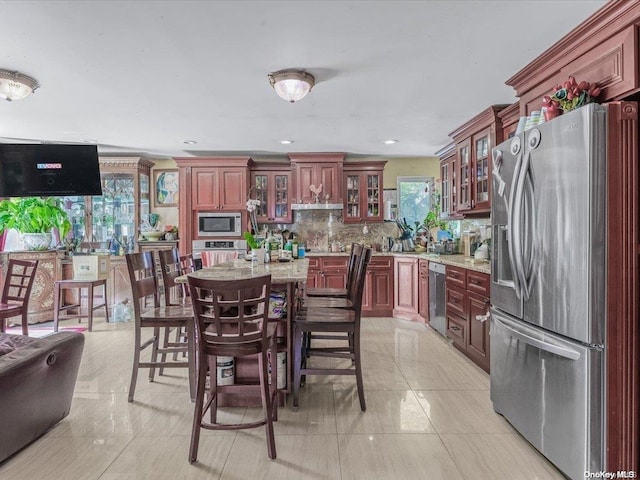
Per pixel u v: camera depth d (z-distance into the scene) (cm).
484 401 255
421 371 310
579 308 163
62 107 330
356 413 239
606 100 182
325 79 272
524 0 180
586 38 192
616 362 159
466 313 342
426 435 213
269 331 224
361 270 245
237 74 263
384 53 233
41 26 200
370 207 548
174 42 218
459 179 416
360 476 177
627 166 159
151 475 178
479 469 183
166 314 260
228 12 188
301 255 398
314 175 537
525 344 201
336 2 180
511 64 250
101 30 204
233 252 507
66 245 513
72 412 240
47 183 434
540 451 189
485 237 429
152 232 535
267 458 191
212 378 220
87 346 377
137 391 272
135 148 501
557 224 174
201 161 525
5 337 225
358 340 244
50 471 181
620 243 159
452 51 231
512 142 211
